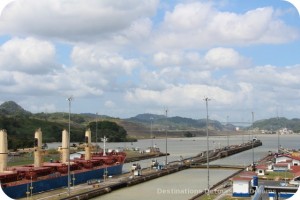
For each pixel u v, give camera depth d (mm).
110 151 160125
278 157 113688
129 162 163250
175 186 90250
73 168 98750
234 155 192875
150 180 102062
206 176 108750
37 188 80438
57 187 86875
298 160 104062
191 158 163000
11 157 152375
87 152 113625
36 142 90875
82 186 87312
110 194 79875
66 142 102500
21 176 80938
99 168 105250
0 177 75125
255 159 163875
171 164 135125
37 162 90375
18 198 73625
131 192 82188
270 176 86312
